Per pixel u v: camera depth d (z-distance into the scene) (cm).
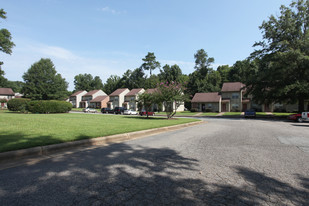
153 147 612
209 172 386
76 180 333
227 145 652
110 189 301
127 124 1139
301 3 2609
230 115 3269
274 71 2552
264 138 813
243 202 270
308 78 2520
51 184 314
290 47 2520
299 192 303
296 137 848
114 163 434
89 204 255
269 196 288
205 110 4603
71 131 776
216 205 260
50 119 1354
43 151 514
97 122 1227
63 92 5647
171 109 1977
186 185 323
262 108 4238
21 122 1080
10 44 2956
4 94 6088
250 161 463
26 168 393
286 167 421
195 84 5878
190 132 1005
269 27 2798
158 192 295
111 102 6569
